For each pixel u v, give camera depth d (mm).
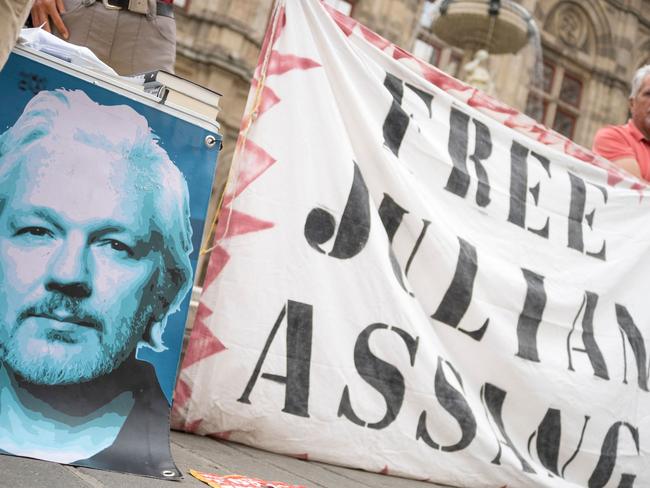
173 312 1514
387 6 11875
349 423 1942
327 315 1958
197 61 10812
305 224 1971
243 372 1851
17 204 1370
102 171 1463
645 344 2631
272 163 1964
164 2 2232
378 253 2049
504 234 2393
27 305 1351
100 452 1341
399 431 2008
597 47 14078
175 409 1823
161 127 1545
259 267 1903
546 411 2326
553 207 2533
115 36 2178
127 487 1207
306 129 2021
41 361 1347
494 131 2469
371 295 2025
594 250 2592
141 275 1479
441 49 12133
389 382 2016
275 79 2016
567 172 2623
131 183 1493
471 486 2098
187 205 1560
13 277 1346
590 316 2516
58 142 1423
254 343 1869
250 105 1969
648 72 3107
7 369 1312
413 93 2307
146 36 2197
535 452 2301
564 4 13766
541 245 2467
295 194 1974
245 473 1530
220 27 10922
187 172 1568
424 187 2262
